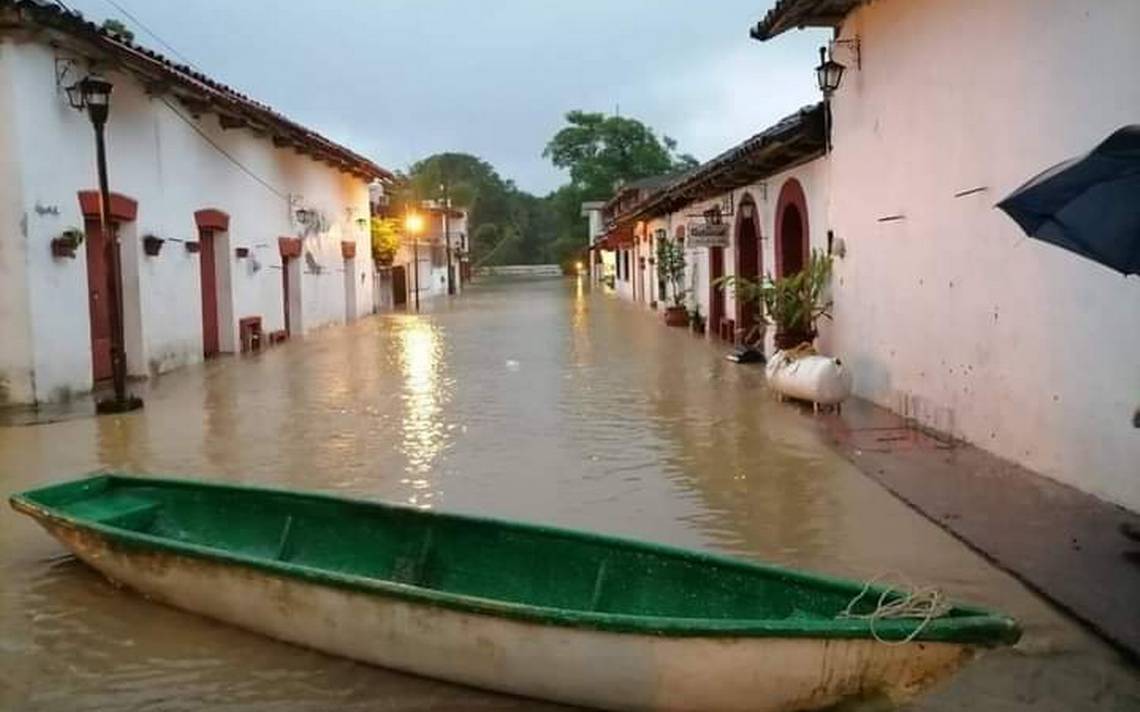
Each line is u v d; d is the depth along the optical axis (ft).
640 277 130.62
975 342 31.68
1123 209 17.43
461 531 19.84
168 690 16.43
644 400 44.88
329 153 88.58
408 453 34.32
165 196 58.90
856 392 42.86
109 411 43.24
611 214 201.46
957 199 32.53
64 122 47.09
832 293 45.88
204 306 68.23
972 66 31.07
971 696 15.56
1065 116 25.90
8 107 43.32
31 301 44.32
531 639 15.02
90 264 51.60
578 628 14.58
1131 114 23.20
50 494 22.74
